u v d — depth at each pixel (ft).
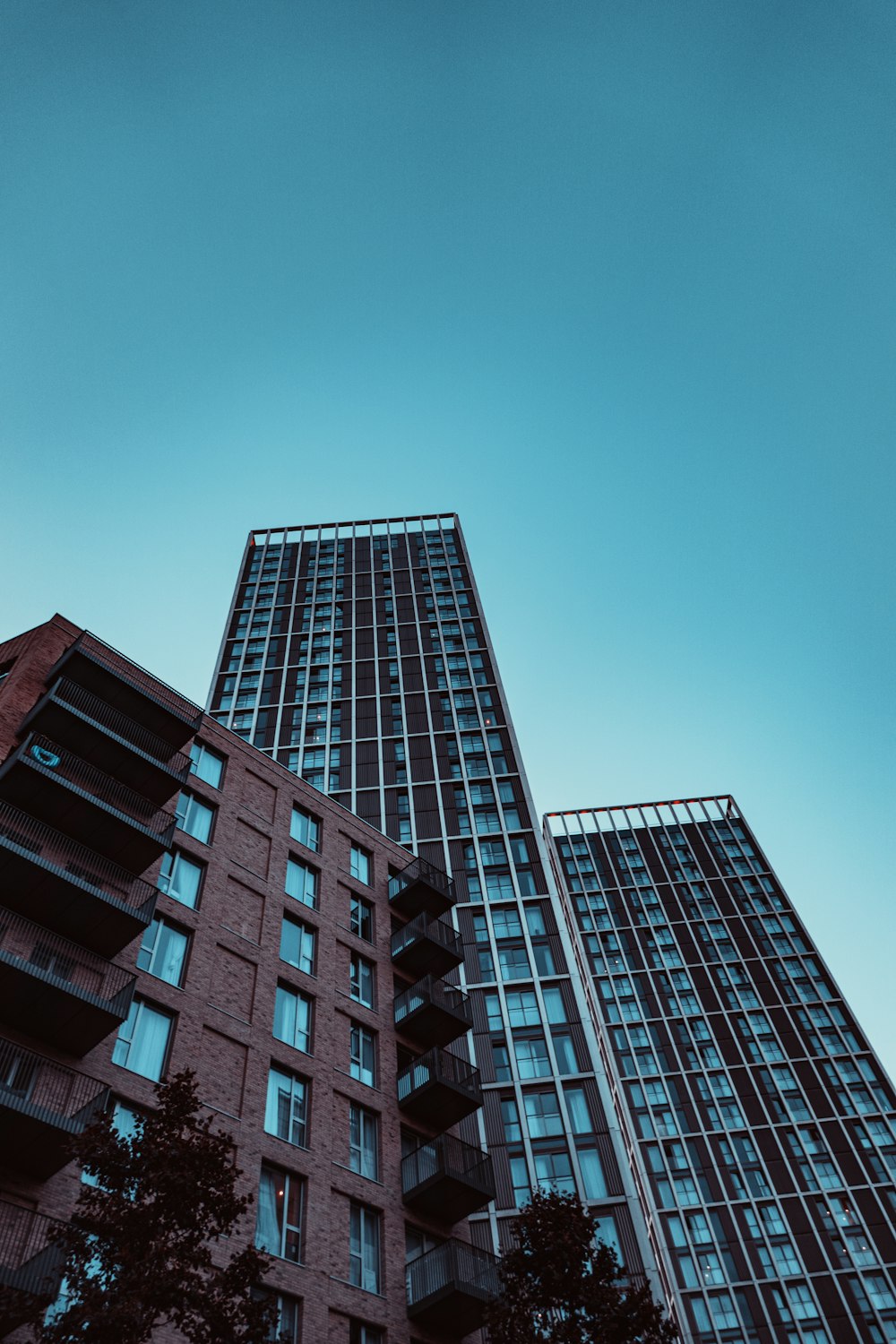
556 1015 176.55
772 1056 313.94
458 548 348.38
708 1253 263.49
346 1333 81.82
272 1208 84.74
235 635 299.17
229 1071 90.02
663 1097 302.66
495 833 214.69
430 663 277.03
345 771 236.22
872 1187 276.21
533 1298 69.82
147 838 93.25
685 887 377.30
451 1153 101.30
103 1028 77.87
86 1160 57.67
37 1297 51.88
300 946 109.70
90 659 102.01
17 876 81.92
